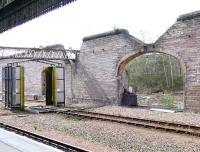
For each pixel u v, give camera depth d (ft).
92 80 100.48
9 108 84.64
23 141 33.88
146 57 165.68
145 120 57.62
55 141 37.11
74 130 50.42
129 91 96.12
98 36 97.76
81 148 33.88
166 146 38.73
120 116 63.26
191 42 72.23
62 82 92.58
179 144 39.86
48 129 51.98
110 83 93.20
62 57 106.83
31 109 82.58
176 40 75.66
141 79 162.71
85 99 103.35
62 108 84.58
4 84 90.27
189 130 47.65
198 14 70.49
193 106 71.72
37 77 124.36
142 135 46.09
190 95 72.49
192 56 72.02
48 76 94.17
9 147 30.81
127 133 47.62
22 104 83.56
